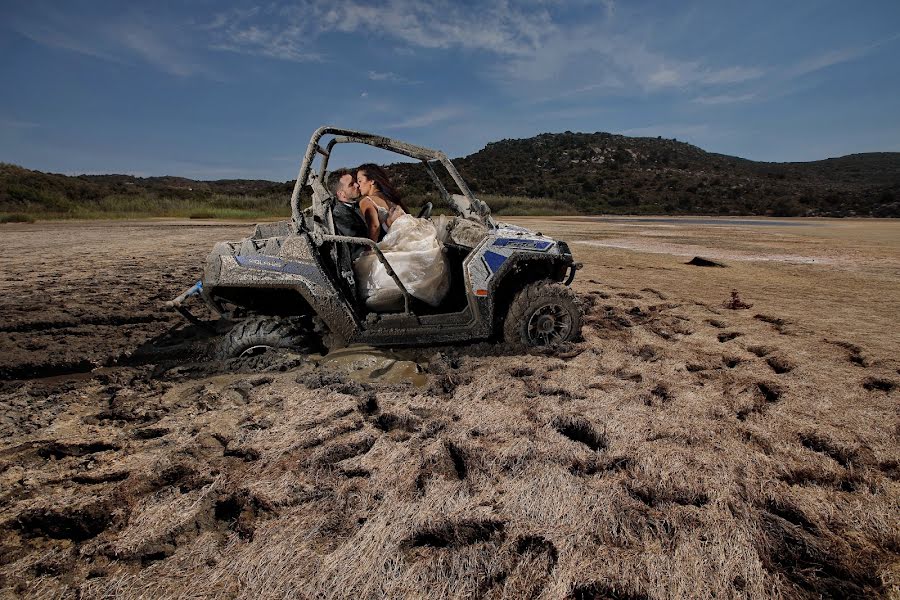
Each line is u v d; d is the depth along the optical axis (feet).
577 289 20.92
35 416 9.07
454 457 7.60
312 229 12.38
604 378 10.65
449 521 5.93
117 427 8.67
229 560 5.39
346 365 11.41
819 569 5.39
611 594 4.99
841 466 7.32
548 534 5.73
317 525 5.91
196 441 8.00
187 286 21.22
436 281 12.36
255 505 6.37
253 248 12.17
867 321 15.42
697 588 5.03
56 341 13.50
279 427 8.41
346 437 8.09
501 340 13.25
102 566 5.37
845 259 31.42
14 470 7.23
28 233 48.24
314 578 5.12
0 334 14.08
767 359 11.95
